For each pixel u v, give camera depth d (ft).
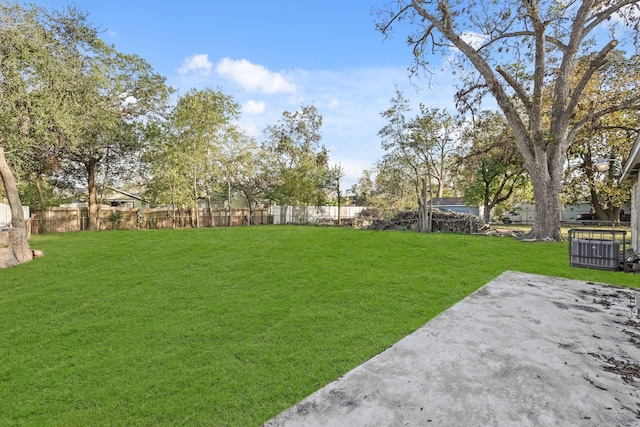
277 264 26.94
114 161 62.95
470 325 7.34
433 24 39.83
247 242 37.60
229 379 10.66
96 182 65.87
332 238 40.16
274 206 84.07
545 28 35.99
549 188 37.81
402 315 15.83
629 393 4.57
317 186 87.35
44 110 28.58
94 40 35.47
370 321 15.19
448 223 51.88
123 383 10.64
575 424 3.91
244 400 9.53
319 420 4.10
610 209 71.61
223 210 78.38
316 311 16.63
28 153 34.55
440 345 6.28
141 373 11.25
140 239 41.50
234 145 68.33
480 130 59.06
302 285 21.21
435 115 69.41
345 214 93.71
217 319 16.01
